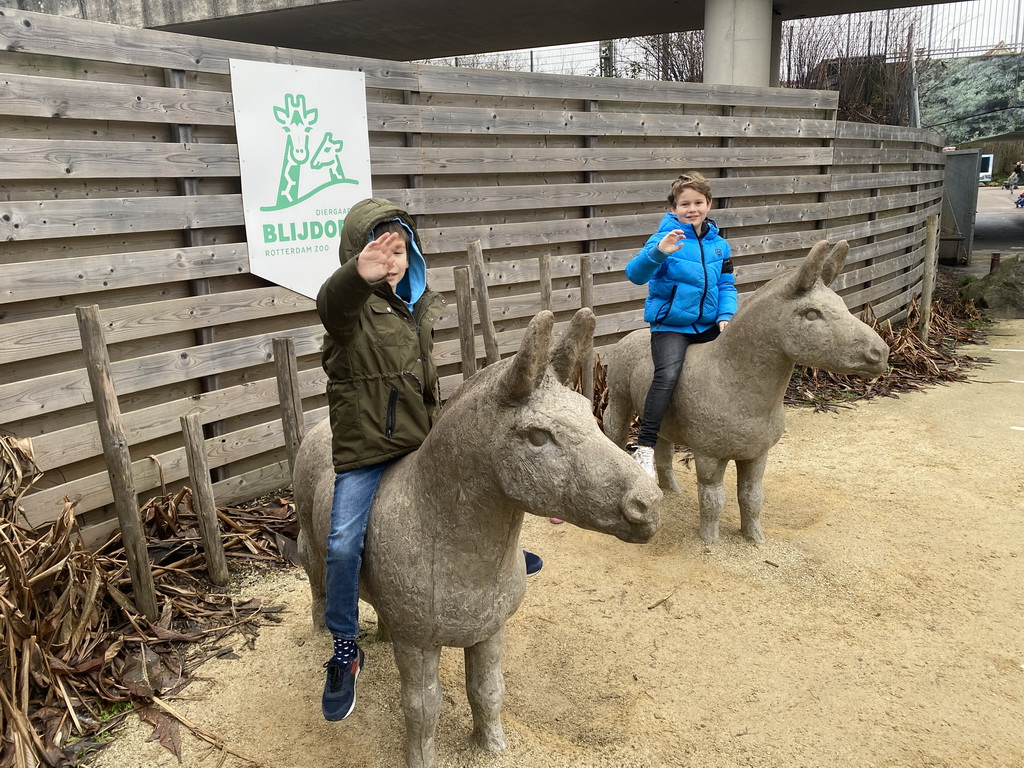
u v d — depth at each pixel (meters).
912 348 8.02
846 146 7.96
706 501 4.03
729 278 4.01
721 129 6.73
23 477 3.32
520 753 2.55
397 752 2.60
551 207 5.89
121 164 3.85
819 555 3.99
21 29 3.47
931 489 4.85
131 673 3.01
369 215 2.04
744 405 3.67
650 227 6.54
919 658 3.10
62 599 3.03
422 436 2.27
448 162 5.29
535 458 1.77
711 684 2.96
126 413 4.03
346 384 2.14
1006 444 5.63
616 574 3.84
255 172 4.38
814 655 3.14
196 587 3.67
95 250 3.88
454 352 5.56
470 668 2.46
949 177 14.55
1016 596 3.56
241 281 4.54
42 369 3.74
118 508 3.22
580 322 1.80
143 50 3.88
